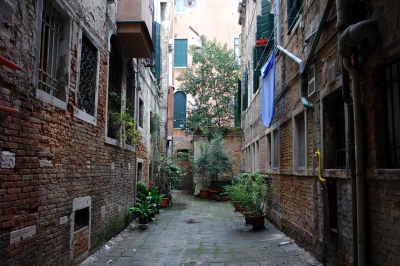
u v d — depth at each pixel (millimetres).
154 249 6918
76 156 5504
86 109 6254
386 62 3689
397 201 3402
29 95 4012
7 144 3586
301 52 6879
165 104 19328
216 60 21531
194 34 28906
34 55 4121
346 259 4656
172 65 24922
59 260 4859
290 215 7879
